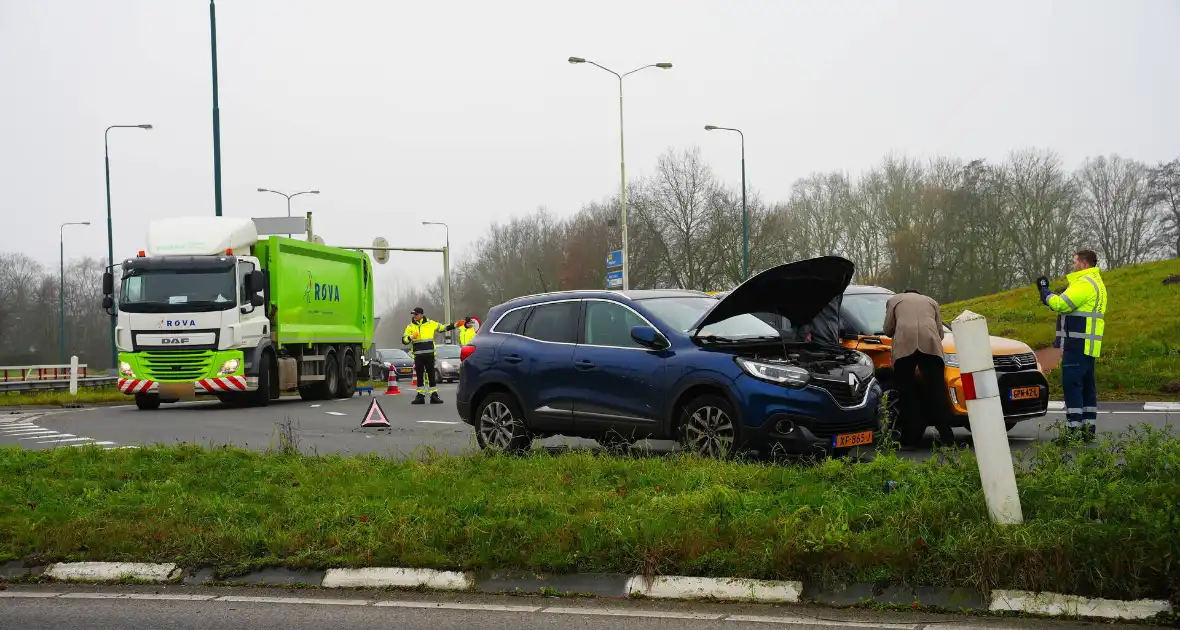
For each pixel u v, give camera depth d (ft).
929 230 203.00
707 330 33.83
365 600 20.07
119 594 20.93
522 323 37.68
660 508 22.49
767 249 191.83
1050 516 19.48
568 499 24.27
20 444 47.78
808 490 23.48
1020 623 17.29
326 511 24.41
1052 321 85.15
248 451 36.06
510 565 20.80
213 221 70.49
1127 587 17.40
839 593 18.86
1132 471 22.07
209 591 21.07
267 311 72.95
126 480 30.58
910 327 36.37
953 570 18.39
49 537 23.40
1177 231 207.92
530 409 36.32
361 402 76.64
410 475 28.71
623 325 34.88
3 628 18.63
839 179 225.56
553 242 251.80
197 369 67.62
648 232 192.34
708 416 32.22
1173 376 59.31
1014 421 38.04
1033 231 195.42
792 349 34.24
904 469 23.82
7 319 291.99
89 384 112.88
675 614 18.52
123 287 68.13
